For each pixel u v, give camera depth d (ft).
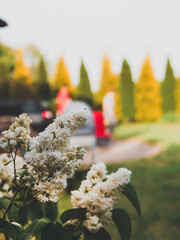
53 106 70.79
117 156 28.02
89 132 21.30
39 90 101.81
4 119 13.69
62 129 3.29
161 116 84.17
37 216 3.90
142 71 82.28
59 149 3.37
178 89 86.53
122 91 81.71
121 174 3.50
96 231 3.44
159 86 86.07
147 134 43.68
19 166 4.03
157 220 12.57
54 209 4.00
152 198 15.07
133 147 33.32
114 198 3.54
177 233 11.48
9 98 95.09
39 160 3.22
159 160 24.77
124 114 81.35
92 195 3.42
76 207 3.59
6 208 3.65
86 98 93.09
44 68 103.04
